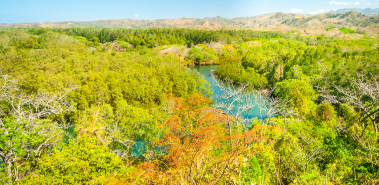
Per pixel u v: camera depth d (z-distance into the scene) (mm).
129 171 14312
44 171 13477
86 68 68188
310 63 56625
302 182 8273
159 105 44625
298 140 19484
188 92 54531
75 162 13195
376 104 18328
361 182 6797
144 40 158625
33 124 18078
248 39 172000
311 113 28422
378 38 124938
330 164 12898
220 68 79438
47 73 55438
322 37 152625
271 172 10359
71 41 137500
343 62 47781
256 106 43531
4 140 13602
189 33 185125
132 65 76438
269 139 20125
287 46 127250
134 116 28438
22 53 84562
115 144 27422
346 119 23703
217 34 164625
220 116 24438
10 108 25031
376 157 7688
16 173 14352
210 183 5164
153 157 22234
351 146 14023
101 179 12930
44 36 134750
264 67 75688
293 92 35906
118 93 45906
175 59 112562
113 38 195375
